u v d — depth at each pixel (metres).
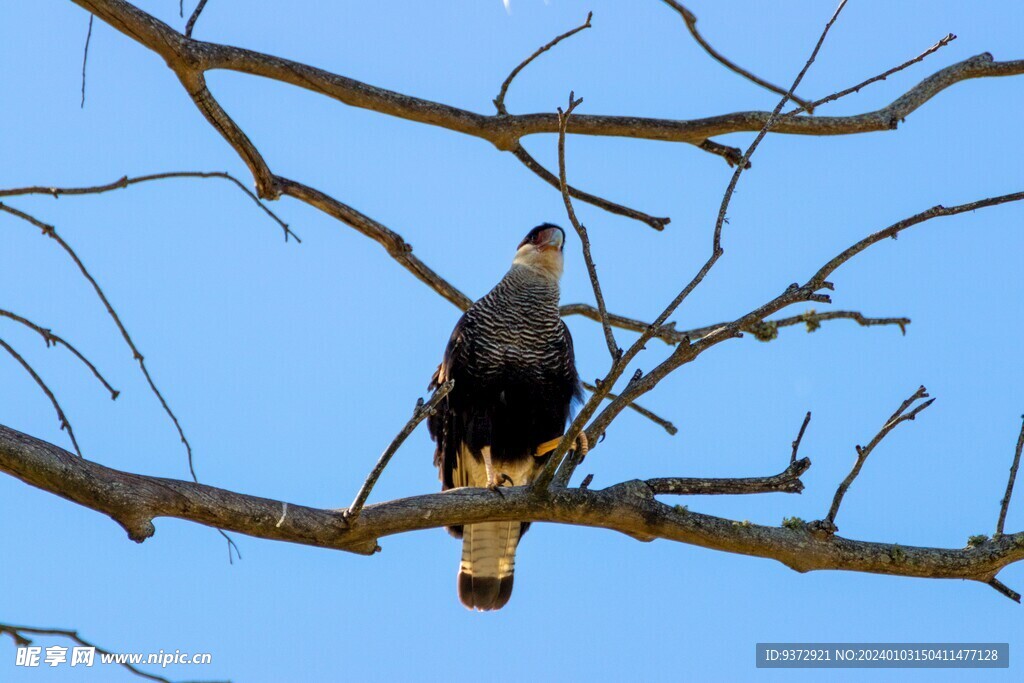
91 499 8.59
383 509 9.50
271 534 9.12
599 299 9.84
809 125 13.52
